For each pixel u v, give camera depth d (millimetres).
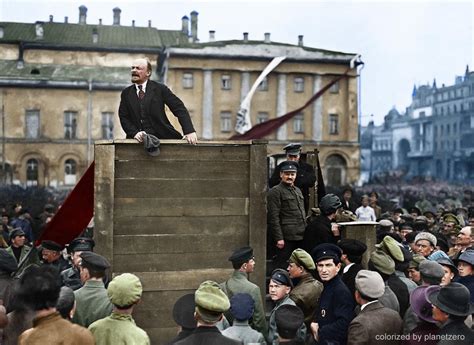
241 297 4824
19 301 3912
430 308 4539
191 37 60500
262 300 5750
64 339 3674
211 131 44438
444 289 4324
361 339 4504
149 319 5473
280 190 6980
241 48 44500
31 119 44344
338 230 6867
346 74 45906
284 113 45406
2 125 43750
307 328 5680
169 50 43438
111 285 4164
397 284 5586
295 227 6980
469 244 7855
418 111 66250
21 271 6727
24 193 31531
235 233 5734
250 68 44875
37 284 3703
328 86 39406
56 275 3850
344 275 5875
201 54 43906
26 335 3686
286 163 7035
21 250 9336
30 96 44312
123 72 49125
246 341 4672
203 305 3975
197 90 44469
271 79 45562
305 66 45719
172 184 5598
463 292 4277
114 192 5461
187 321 4465
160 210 5562
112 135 45062
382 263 5336
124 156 5496
